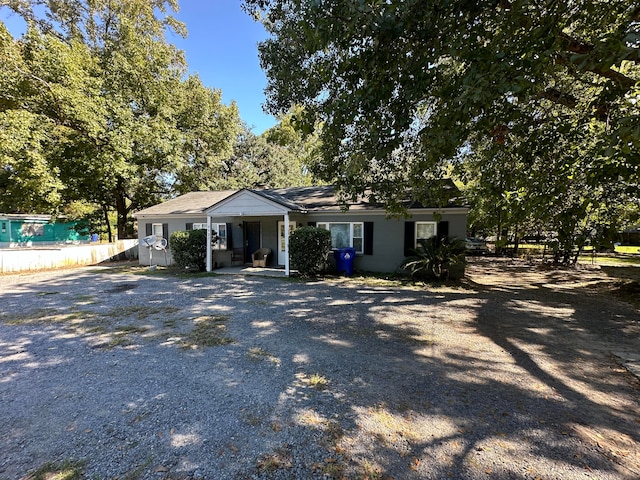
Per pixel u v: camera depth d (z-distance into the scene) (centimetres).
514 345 471
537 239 1076
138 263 1539
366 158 372
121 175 1566
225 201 1177
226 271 1217
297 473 221
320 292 856
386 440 255
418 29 288
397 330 541
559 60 379
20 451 243
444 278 1041
